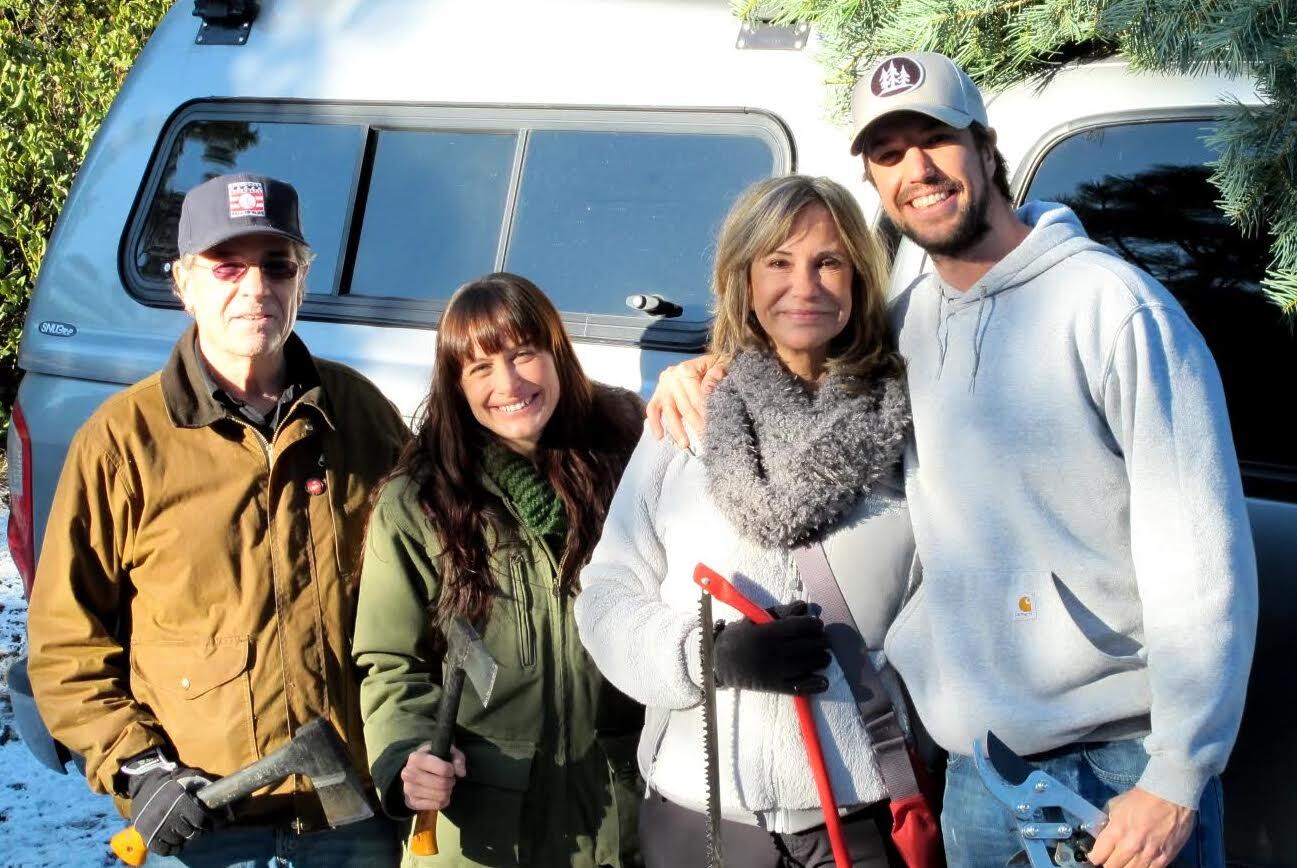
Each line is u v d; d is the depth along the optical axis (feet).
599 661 8.06
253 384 8.95
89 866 13.25
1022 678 7.29
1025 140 10.61
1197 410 6.97
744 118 11.93
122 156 14.48
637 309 12.10
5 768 15.58
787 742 7.69
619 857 8.87
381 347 12.95
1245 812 9.27
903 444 7.81
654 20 12.51
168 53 14.67
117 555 8.75
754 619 7.57
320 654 8.91
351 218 13.46
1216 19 8.72
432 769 8.23
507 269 12.74
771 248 7.78
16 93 25.43
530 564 8.87
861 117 7.66
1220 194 9.91
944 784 8.62
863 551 7.77
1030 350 7.36
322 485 9.06
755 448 7.86
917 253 10.67
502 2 13.24
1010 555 7.32
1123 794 7.01
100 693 8.60
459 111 13.12
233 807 8.48
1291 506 9.43
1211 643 6.76
